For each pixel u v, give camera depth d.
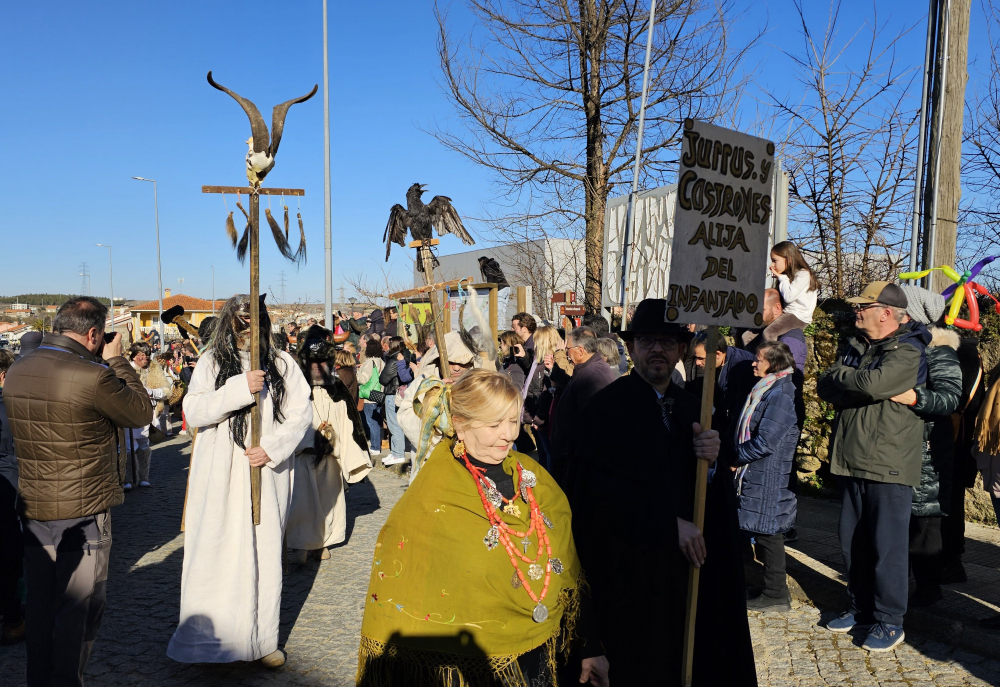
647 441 2.64
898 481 3.69
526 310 11.65
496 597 1.94
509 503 2.05
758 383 4.31
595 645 2.24
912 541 4.10
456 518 1.96
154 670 3.83
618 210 9.52
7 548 4.24
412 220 3.95
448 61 13.68
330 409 5.92
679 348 2.79
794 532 5.43
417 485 2.04
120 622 4.51
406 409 3.53
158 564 5.68
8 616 4.30
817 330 6.55
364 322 17.50
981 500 5.71
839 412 4.01
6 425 4.34
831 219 9.74
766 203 2.73
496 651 1.92
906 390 3.64
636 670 2.56
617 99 13.30
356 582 5.18
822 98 9.60
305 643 4.15
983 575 4.57
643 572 2.56
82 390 3.21
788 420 4.18
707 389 2.59
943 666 3.61
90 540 3.32
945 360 3.79
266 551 3.77
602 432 2.69
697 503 2.57
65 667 3.24
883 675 3.55
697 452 2.58
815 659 3.75
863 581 3.99
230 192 3.62
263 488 3.76
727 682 2.77
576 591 2.18
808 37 9.53
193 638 3.61
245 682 3.69
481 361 4.46
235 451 3.71
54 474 3.20
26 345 4.71
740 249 2.65
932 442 3.98
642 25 12.89
